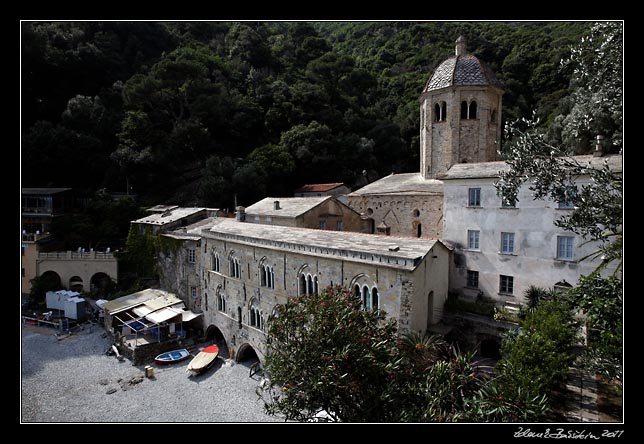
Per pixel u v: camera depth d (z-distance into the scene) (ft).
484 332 96.63
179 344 142.00
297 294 105.29
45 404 108.88
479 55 326.03
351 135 298.15
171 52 344.28
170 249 171.42
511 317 97.66
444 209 122.72
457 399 57.31
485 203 113.39
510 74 296.71
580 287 59.31
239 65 361.92
